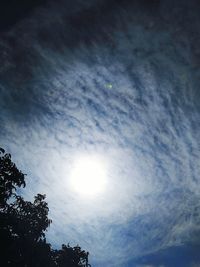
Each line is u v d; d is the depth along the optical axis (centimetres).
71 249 2236
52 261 2053
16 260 1711
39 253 1820
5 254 1658
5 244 1622
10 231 1669
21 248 1742
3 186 1564
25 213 1866
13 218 1717
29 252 1769
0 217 1658
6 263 1680
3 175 1554
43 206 1931
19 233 1738
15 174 1579
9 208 1731
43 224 1895
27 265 1756
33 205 1911
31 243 1798
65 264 2141
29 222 1845
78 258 2191
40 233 1878
